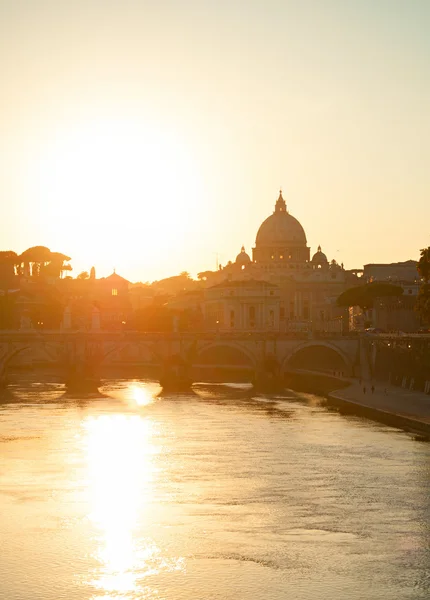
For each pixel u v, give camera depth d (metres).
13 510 105.25
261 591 82.25
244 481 117.81
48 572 86.44
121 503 107.81
